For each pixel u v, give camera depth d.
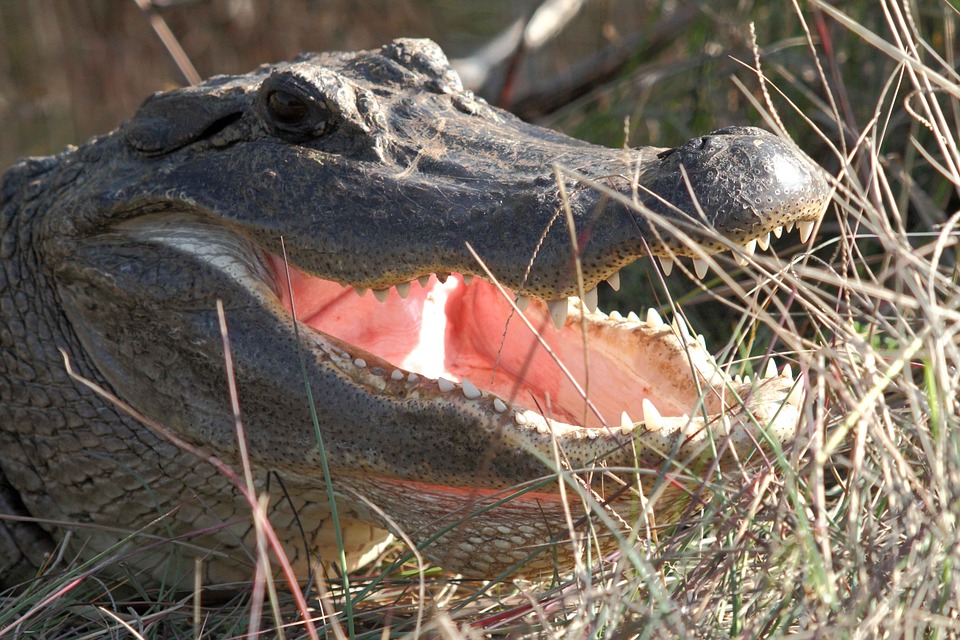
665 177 5.55
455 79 7.34
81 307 6.93
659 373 6.24
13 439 7.29
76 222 6.90
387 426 5.96
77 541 7.29
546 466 5.55
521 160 6.24
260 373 6.28
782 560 5.00
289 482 6.52
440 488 6.08
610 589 5.02
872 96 9.94
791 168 5.58
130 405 6.84
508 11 19.48
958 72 9.43
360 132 6.45
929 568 4.47
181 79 13.97
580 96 13.91
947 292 5.37
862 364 5.44
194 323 6.48
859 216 5.39
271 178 6.45
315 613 6.43
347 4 18.89
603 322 6.61
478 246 5.79
